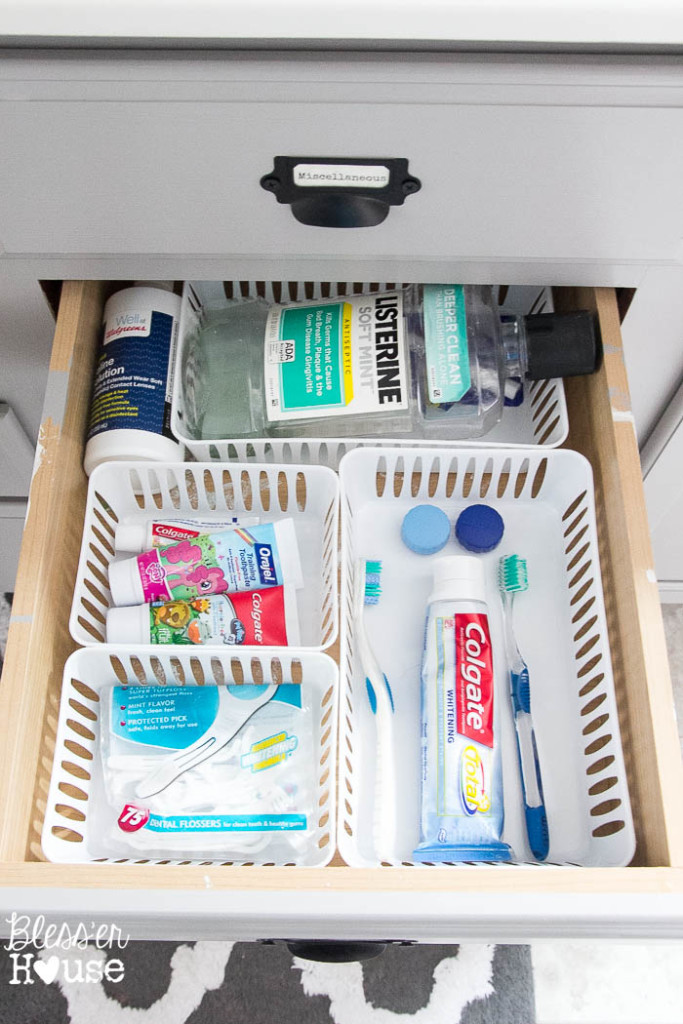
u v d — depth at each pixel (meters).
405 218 0.54
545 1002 0.93
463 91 0.46
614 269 0.59
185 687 0.60
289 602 0.62
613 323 0.63
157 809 0.58
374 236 0.56
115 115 0.48
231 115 0.48
